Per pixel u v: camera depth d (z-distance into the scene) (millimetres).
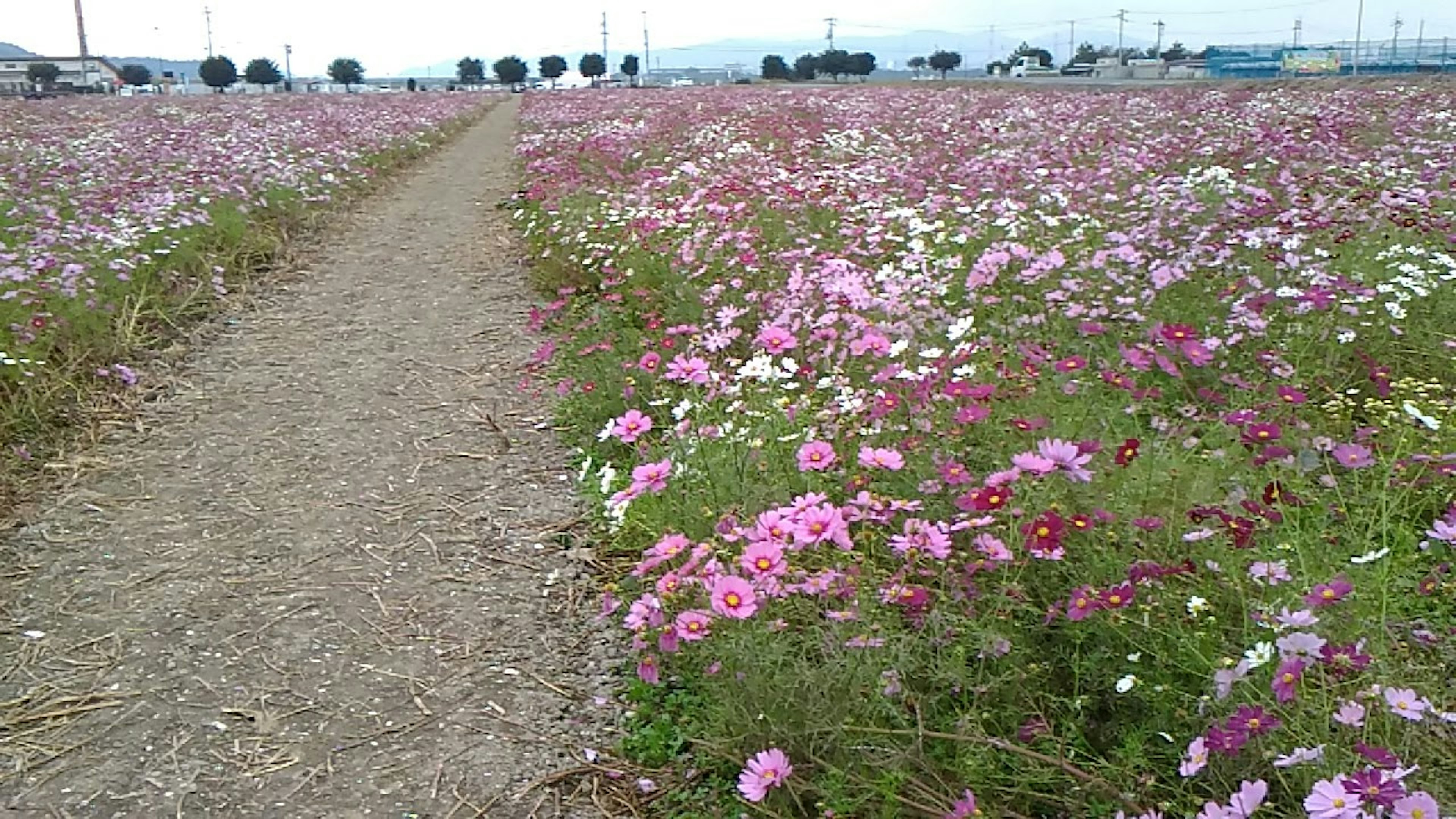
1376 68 43062
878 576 2762
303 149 13992
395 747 2777
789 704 2424
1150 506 2799
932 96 26844
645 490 3080
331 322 6824
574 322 6562
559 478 4414
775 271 5645
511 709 2930
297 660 3141
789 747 2412
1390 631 2365
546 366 5715
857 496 3061
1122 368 3951
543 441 4812
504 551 3801
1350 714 2002
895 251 5848
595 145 14445
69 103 32031
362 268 8523
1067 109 18344
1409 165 8852
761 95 30125
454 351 6156
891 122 16156
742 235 5969
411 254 9125
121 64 87375
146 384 5496
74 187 9500
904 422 3432
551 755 2752
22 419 4730
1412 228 5742
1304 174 7973
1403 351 4480
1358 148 9969
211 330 6555
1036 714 2389
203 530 3947
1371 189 6965
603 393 4898
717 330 4984
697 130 15406
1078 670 2381
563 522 4004
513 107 36875
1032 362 3838
